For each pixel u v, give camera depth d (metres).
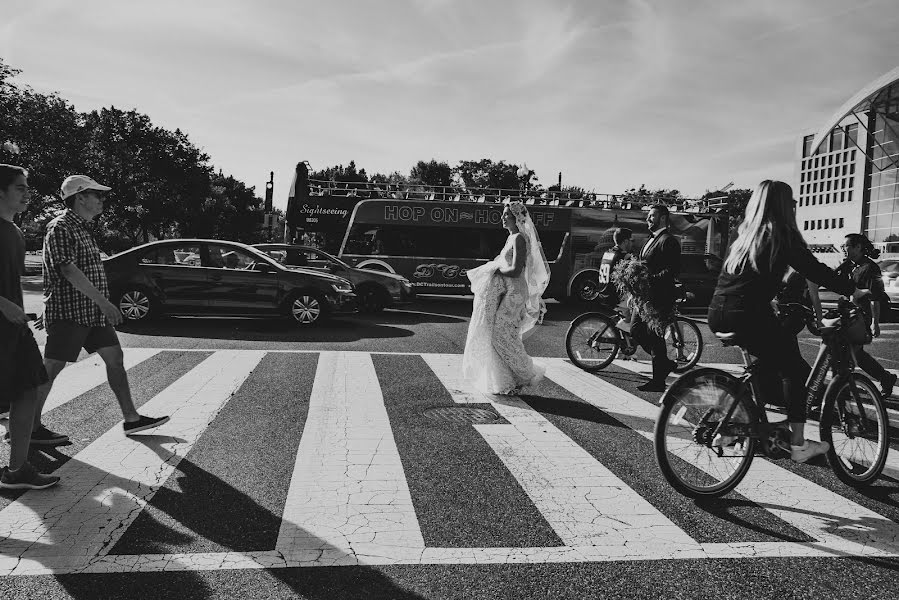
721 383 3.86
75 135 40.62
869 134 43.03
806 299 6.32
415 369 7.69
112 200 50.31
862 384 4.16
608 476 4.22
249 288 11.54
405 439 4.90
